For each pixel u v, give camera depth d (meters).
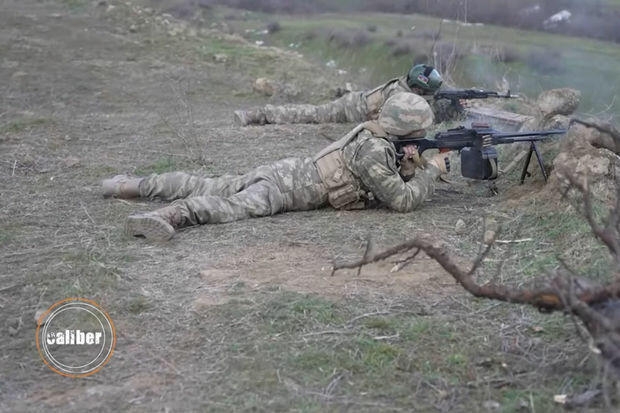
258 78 12.59
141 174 7.17
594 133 5.79
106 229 5.61
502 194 6.20
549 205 5.48
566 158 5.51
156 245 5.29
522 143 6.71
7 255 5.20
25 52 14.08
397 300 4.38
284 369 3.74
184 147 8.09
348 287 4.55
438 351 3.85
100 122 9.47
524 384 3.55
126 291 4.59
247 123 9.17
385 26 14.71
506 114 8.11
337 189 5.77
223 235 5.43
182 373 3.76
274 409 3.45
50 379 3.78
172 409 3.48
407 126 5.68
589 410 3.31
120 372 3.80
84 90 11.66
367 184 5.72
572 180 3.86
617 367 3.27
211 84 12.43
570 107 7.52
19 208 6.16
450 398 3.48
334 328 4.08
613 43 11.51
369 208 5.93
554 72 10.33
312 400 3.50
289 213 5.86
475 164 5.85
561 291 3.32
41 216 5.96
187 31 16.97
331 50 14.77
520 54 11.02
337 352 3.86
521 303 3.48
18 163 7.44
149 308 4.38
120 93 11.58
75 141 8.44
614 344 3.21
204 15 19.19
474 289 3.51
